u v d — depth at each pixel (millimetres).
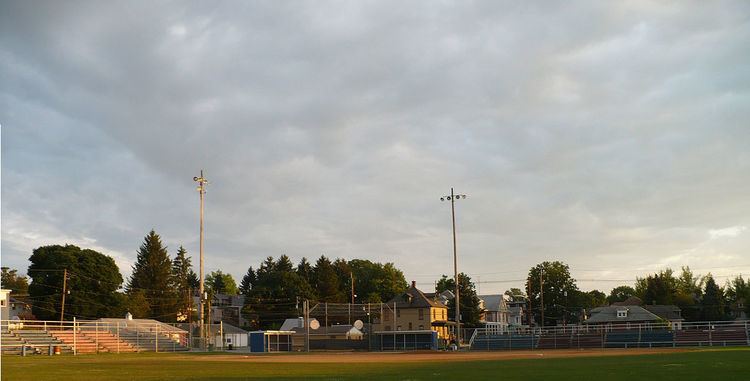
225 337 86500
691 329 67812
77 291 93375
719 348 47969
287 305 119500
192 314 142875
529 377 17984
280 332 70938
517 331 76438
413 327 105938
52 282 93062
